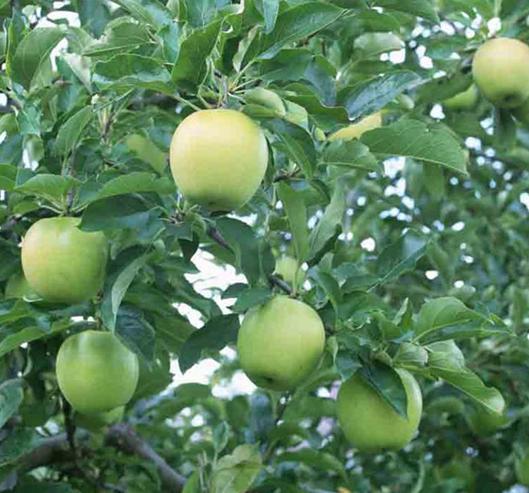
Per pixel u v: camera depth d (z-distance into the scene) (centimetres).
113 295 302
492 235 636
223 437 405
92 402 338
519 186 644
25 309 322
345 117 309
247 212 423
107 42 335
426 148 326
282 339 301
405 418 295
